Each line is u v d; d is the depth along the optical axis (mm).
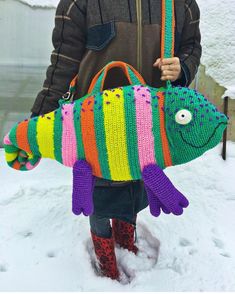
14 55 2971
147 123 1311
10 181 2697
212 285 1837
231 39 3057
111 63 1415
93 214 1774
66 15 1486
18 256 2008
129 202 1719
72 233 2176
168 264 1968
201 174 2785
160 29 1487
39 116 1438
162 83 1584
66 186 2621
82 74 1542
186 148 1316
